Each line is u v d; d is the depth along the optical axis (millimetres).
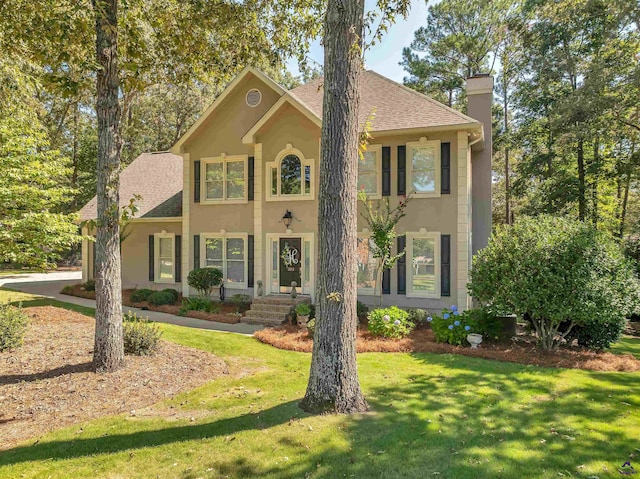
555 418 6059
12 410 6332
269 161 15570
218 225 16812
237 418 5938
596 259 9195
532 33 26000
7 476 4488
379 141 14570
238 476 4453
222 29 9812
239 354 9930
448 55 34000
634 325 15844
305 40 10148
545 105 26766
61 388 7176
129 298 17844
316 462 4707
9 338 9461
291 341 10898
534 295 9328
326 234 6109
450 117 13742
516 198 30953
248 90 16516
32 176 12570
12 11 7613
